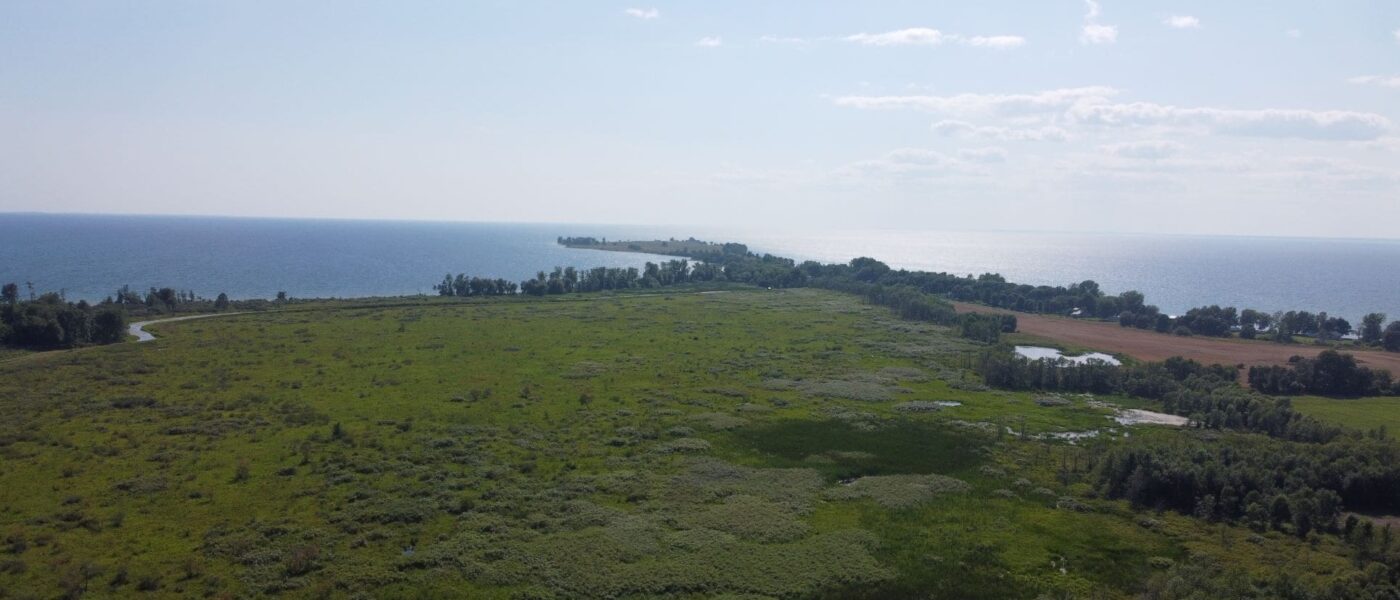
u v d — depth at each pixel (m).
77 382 103.31
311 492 67.31
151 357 121.31
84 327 134.00
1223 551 61.19
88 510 61.75
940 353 146.00
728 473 76.00
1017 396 114.38
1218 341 168.12
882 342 156.62
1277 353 153.00
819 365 133.38
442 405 98.12
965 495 72.44
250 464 73.75
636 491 70.25
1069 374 119.81
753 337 160.12
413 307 191.12
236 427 85.44
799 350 146.62
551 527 62.16
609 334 158.75
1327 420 101.06
